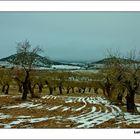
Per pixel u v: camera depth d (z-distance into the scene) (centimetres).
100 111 5578
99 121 4306
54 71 13800
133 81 5441
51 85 12344
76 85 13625
